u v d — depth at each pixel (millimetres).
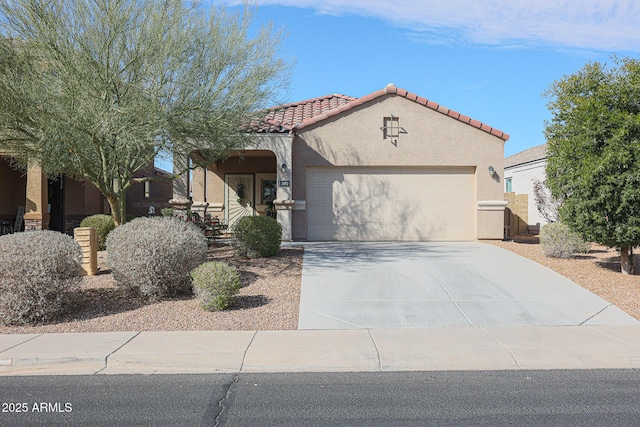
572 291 10211
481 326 8273
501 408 5176
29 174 16391
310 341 7418
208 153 13188
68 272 8742
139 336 7637
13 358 6586
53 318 8586
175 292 9945
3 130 10398
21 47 9703
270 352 6910
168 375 6316
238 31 11406
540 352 6969
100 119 9531
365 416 4977
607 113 10641
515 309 9148
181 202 15750
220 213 18781
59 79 9734
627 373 6340
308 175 16406
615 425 4738
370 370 6508
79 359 6617
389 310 9078
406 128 16344
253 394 5609
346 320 8555
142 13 10305
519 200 21984
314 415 5004
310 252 13836
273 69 11680
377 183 16484
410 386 5867
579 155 11047
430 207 16516
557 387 5816
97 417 4965
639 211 10477
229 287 9000
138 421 4863
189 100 10664
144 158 12219
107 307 9250
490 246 15109
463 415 4992
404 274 11336
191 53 10734
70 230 20453
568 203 11328
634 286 10477
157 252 9453
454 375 6285
